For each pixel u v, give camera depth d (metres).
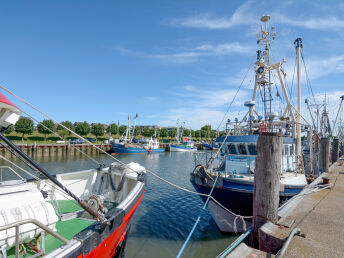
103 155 45.94
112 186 7.12
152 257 6.48
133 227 8.54
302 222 4.88
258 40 10.80
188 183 17.70
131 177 7.11
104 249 3.85
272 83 10.51
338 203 6.43
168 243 7.36
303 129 12.41
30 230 3.59
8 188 4.00
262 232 3.95
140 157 44.28
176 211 10.47
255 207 4.33
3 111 4.01
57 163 31.25
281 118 10.66
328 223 4.83
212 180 7.86
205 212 10.38
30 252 3.74
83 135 67.56
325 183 9.12
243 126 10.54
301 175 8.69
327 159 13.35
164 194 13.57
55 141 54.78
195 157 10.07
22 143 44.69
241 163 8.66
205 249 7.02
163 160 38.53
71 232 4.63
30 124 50.19
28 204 3.86
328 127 32.88
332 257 3.41
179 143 74.06
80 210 5.79
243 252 3.62
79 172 7.21
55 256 2.76
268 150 4.16
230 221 7.99
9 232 3.34
